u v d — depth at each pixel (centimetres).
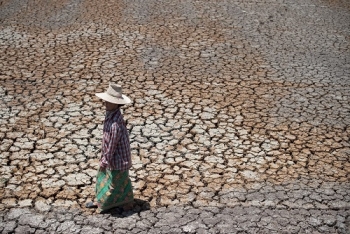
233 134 751
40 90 871
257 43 1138
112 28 1199
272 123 787
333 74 982
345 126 786
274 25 1268
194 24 1249
